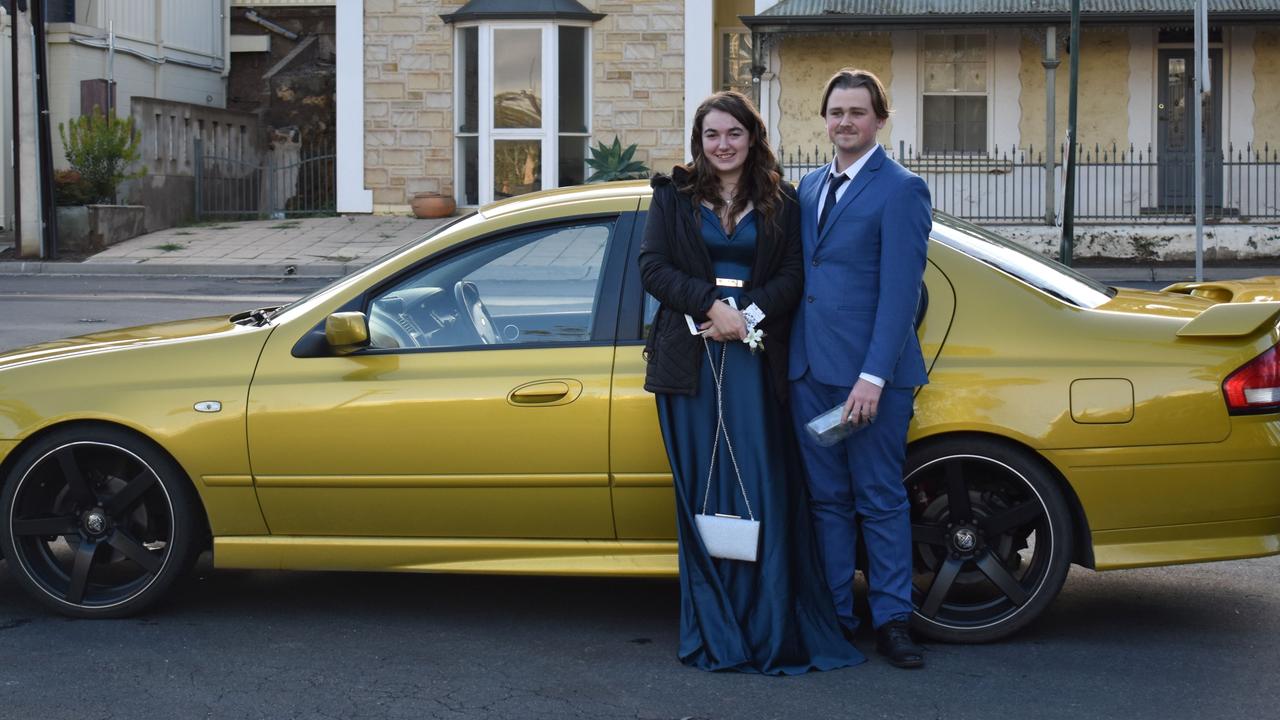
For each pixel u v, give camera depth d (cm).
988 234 519
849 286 448
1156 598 530
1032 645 473
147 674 447
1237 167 1991
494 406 472
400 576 571
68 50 2180
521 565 481
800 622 456
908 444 464
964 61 2020
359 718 409
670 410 454
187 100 2505
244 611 518
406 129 2227
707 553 452
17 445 493
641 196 494
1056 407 453
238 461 485
